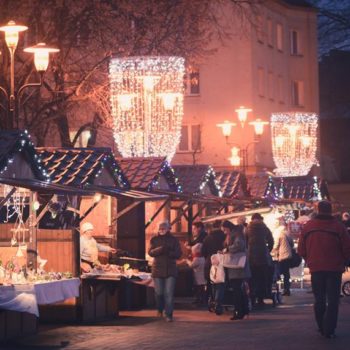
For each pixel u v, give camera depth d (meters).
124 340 18.16
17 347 17.31
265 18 69.44
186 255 30.16
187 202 29.75
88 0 35.06
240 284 22.47
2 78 34.12
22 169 20.16
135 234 26.06
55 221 22.52
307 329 19.62
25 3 34.41
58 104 34.75
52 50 25.39
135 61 35.06
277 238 30.00
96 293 22.14
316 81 76.62
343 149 85.75
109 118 36.66
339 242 17.95
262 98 68.50
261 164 67.56
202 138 66.56
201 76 66.62
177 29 37.12
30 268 20.05
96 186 23.08
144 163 27.97
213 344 17.30
